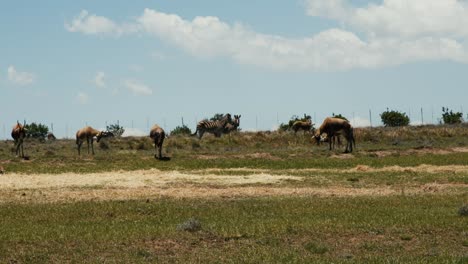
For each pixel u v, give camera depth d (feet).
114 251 54.44
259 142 199.21
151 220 69.87
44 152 169.37
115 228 64.23
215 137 213.66
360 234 60.95
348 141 162.91
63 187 99.76
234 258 51.70
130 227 64.80
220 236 59.88
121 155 153.79
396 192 93.91
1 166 128.06
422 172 120.37
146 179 110.22
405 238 58.95
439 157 147.33
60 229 63.72
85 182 105.70
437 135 214.69
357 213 72.74
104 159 142.82
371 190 96.27
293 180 108.27
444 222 65.46
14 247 55.57
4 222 68.74
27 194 91.76
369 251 54.65
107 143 190.80
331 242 57.98
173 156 150.41
